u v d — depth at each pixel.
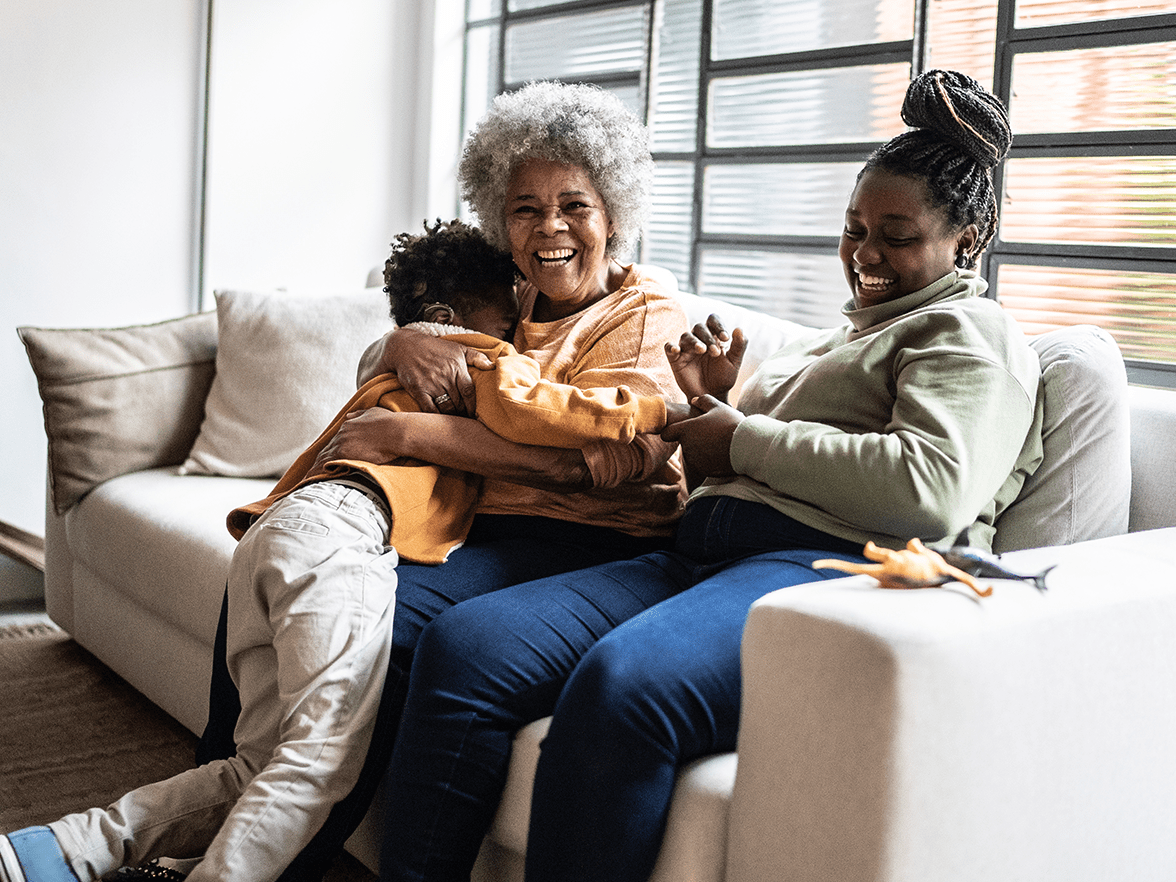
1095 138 2.42
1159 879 1.18
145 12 3.55
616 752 1.10
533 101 1.77
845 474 1.33
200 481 2.46
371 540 1.45
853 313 1.57
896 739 0.94
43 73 3.37
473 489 1.66
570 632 1.34
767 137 3.23
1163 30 2.30
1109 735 1.10
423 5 4.23
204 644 2.02
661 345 1.66
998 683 1.00
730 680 1.18
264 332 2.55
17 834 1.30
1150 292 2.33
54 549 2.71
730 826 1.07
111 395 2.54
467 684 1.25
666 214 3.57
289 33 3.89
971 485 1.31
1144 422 1.59
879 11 2.92
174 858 1.47
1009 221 2.59
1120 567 1.19
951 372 1.37
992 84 2.62
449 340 1.65
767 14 3.22
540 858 1.12
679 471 1.74
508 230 1.76
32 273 3.41
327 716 1.34
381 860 1.27
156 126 3.62
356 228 4.16
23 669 2.59
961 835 0.99
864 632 0.95
